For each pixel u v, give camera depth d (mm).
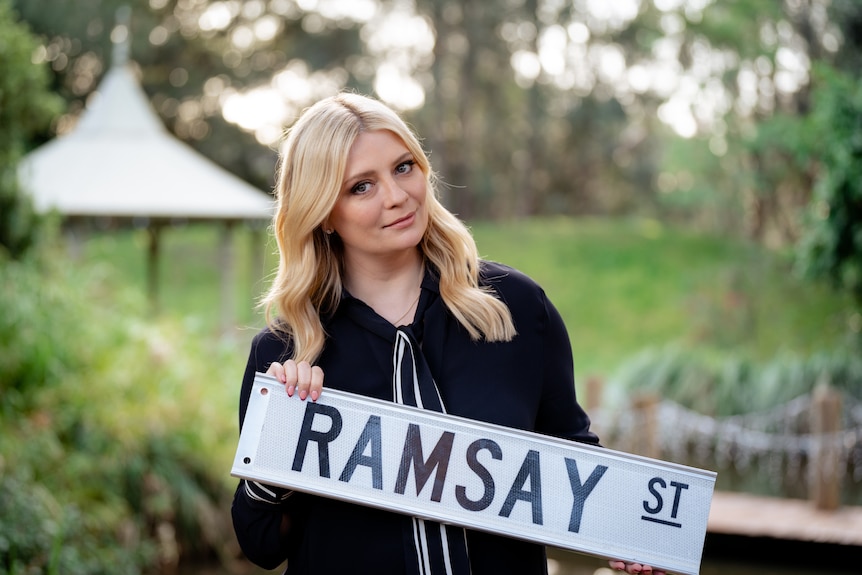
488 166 34250
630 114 32500
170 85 27312
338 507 2053
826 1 17812
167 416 6539
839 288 10602
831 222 9992
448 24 30688
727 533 6598
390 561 2008
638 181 34250
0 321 6113
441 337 2051
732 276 20125
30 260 7738
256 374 2029
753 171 20953
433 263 2098
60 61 25188
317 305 2076
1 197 7848
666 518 2008
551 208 35438
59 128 21328
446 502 1984
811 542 6418
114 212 10953
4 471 4797
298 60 29031
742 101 21719
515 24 31438
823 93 10008
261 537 2084
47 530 4418
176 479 6184
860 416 8930
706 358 10742
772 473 8727
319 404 2014
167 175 11664
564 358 2160
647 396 8016
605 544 1993
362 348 2062
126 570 5207
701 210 32625
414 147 1984
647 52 30016
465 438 1997
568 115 32406
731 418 9406
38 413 5766
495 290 2105
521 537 1981
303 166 1960
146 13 25906
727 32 20766
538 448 2008
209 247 24500
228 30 28344
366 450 1998
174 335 8320
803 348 17547
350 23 29406
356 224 1970
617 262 21859
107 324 7582
